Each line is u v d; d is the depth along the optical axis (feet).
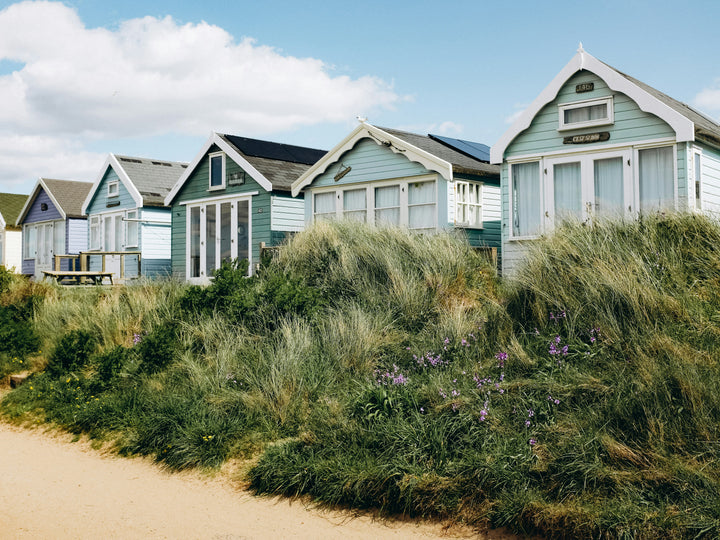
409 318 30.48
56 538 17.28
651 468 15.78
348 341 27.94
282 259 38.96
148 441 24.57
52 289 50.72
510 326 25.73
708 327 21.36
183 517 18.51
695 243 26.50
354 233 38.42
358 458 19.71
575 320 23.89
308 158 72.90
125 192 82.84
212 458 22.26
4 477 22.58
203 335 32.22
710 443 16.06
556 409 19.36
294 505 18.95
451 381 22.48
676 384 18.06
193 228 71.26
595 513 14.97
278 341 29.66
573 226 29.78
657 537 13.98
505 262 45.83
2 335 38.45
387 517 17.65
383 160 54.49
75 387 31.42
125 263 82.07
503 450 17.87
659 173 39.60
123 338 36.55
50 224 100.48
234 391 26.37
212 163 69.41
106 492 20.83
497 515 16.16
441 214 50.65
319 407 23.40
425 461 18.72
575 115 42.96
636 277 24.13
